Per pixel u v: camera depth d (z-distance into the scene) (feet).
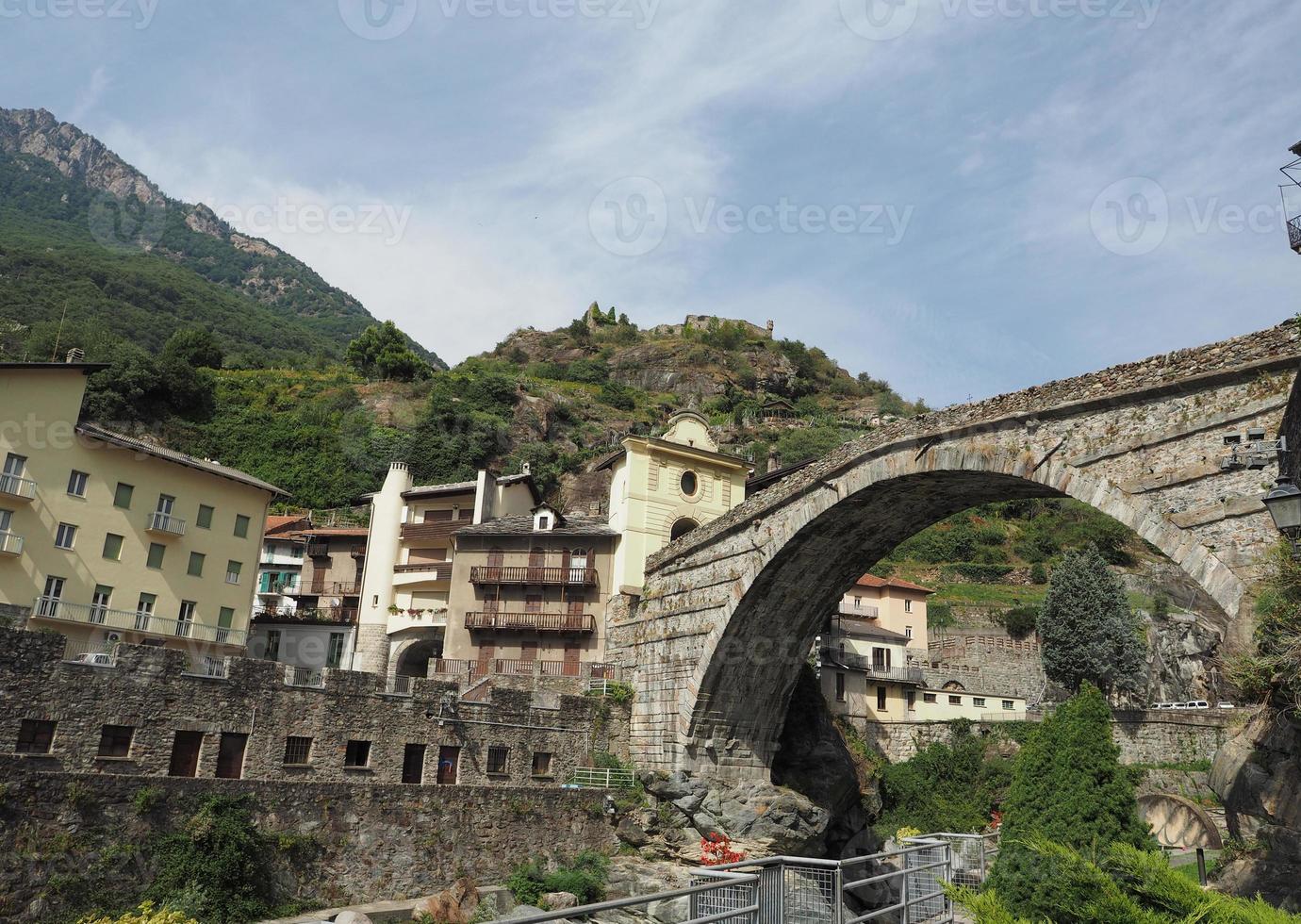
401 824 104.53
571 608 164.04
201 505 161.89
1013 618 248.73
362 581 196.13
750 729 140.97
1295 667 64.85
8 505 136.15
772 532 125.49
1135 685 211.82
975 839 74.95
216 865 86.43
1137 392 82.53
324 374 371.35
